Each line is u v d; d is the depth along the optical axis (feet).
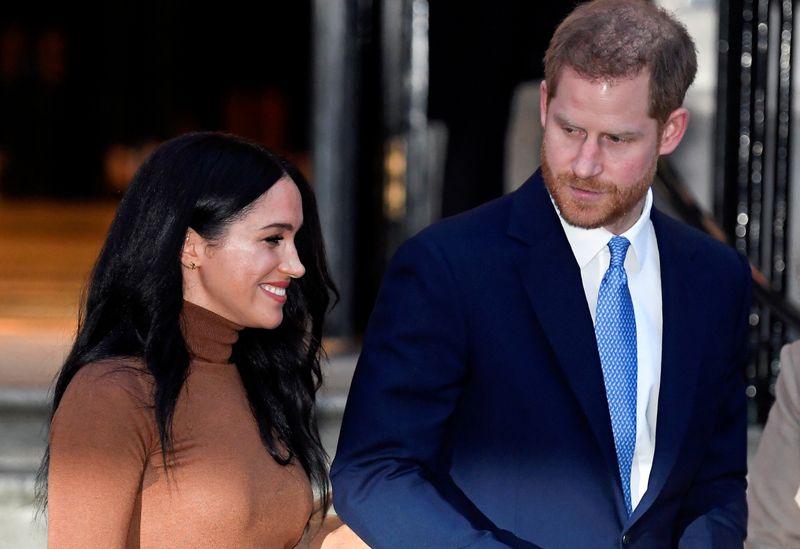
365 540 26.05
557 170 25.49
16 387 54.19
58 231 131.75
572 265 26.53
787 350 31.19
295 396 29.60
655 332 27.27
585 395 25.80
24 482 48.65
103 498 24.56
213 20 173.06
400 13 64.08
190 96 174.81
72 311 82.53
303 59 175.22
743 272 28.60
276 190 26.76
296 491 28.02
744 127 54.85
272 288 27.20
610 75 24.58
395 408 26.05
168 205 26.18
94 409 24.89
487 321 26.12
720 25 55.47
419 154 65.05
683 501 28.04
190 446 26.37
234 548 26.43
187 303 27.17
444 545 24.97
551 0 61.93
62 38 169.07
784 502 30.25
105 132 170.30
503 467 26.04
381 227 66.13
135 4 170.50
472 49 63.00
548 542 25.85
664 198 52.90
